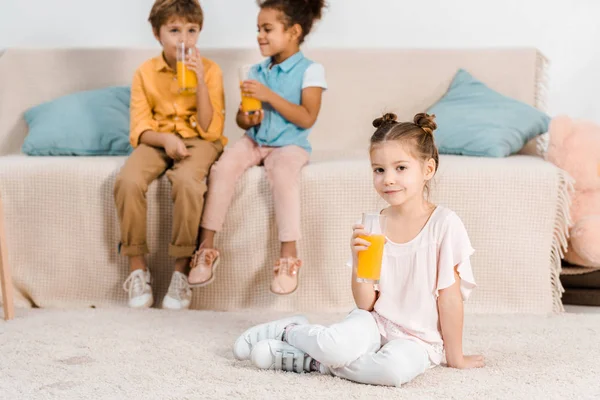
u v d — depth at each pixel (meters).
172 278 2.27
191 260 2.28
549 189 2.24
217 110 2.46
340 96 2.94
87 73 2.94
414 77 2.93
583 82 3.05
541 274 2.26
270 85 2.46
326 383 1.50
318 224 2.29
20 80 2.92
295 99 2.44
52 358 1.69
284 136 2.40
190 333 1.92
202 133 2.41
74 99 2.79
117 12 3.07
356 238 1.58
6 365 1.63
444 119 2.70
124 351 1.74
